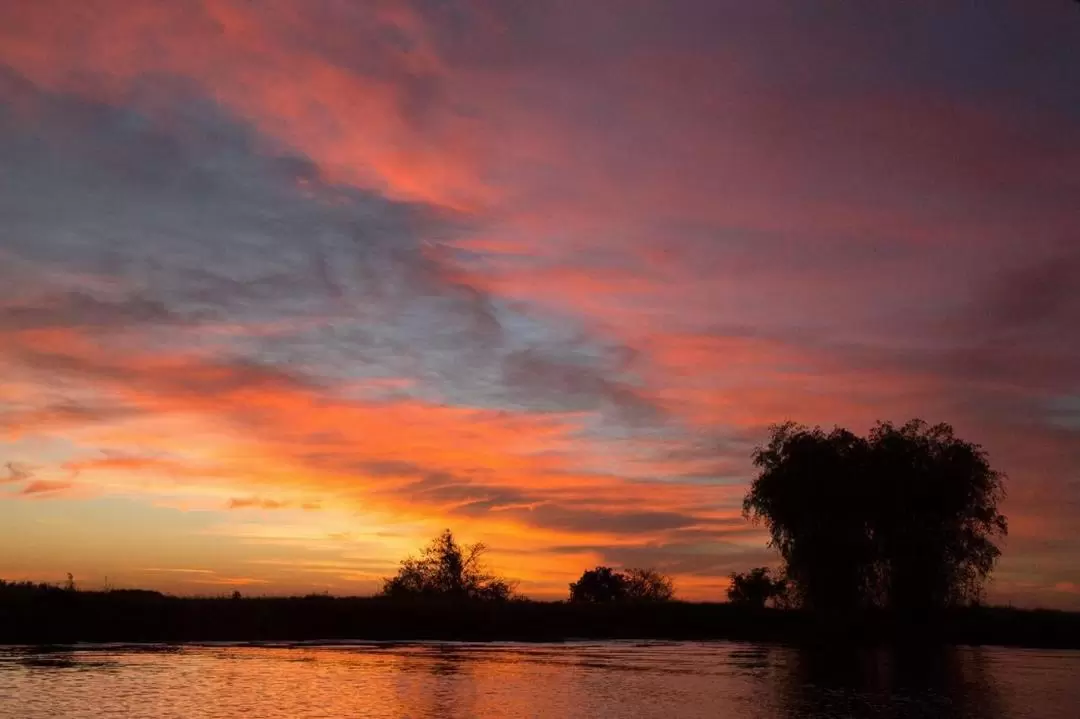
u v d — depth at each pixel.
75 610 73.00
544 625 89.06
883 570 79.88
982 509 78.06
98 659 55.72
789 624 89.19
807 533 79.38
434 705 36.25
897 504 77.50
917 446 79.06
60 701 36.31
